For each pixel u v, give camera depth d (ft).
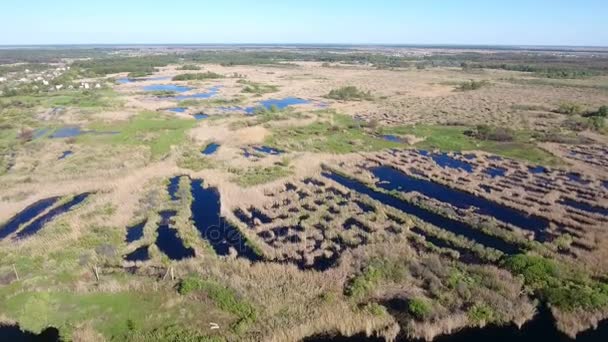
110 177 180.14
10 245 126.11
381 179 186.29
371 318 91.76
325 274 108.78
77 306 95.76
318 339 90.17
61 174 181.98
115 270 112.88
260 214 150.20
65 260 116.88
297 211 151.53
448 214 146.82
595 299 95.14
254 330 88.99
